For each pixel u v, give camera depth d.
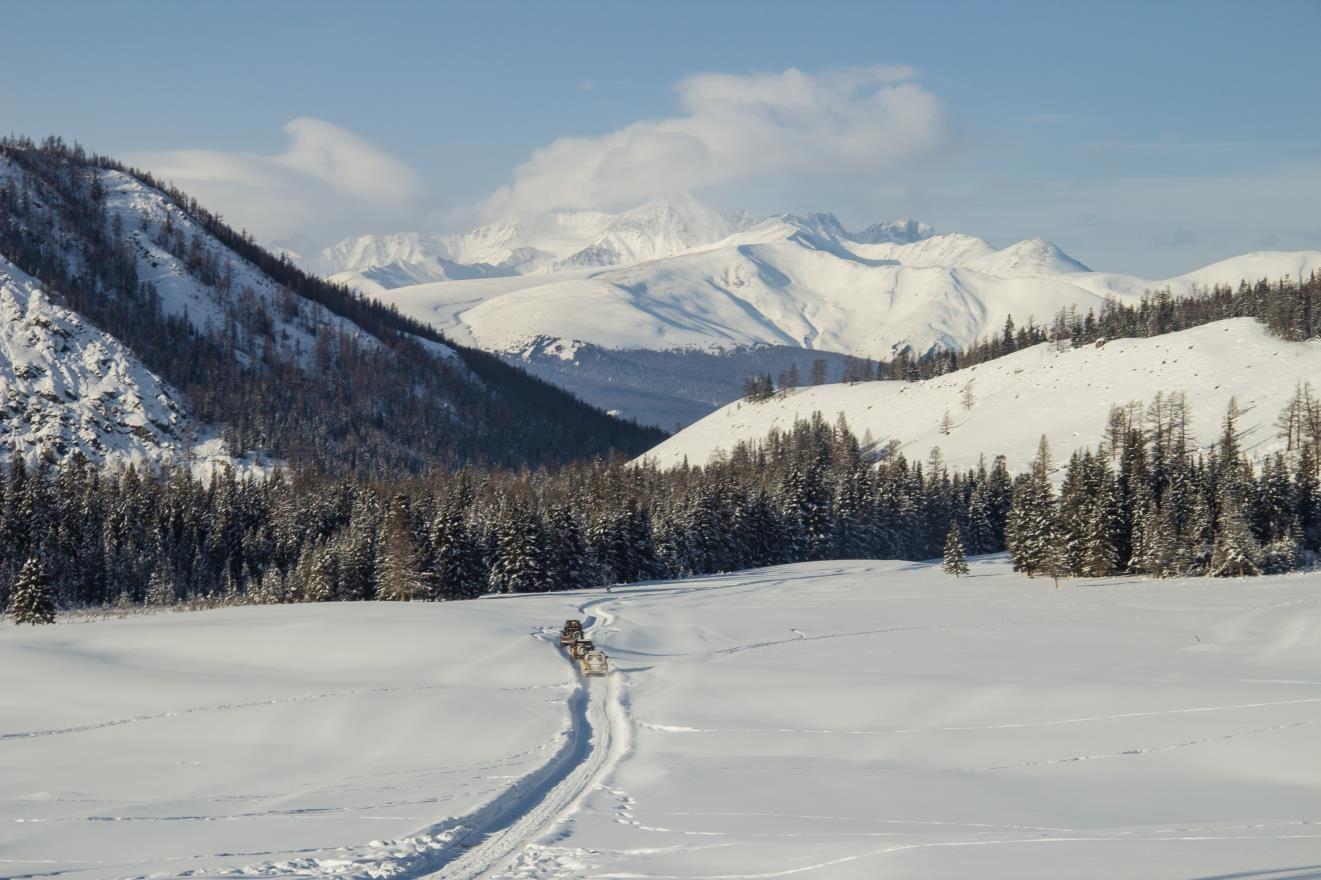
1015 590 97.50
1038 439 197.50
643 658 58.69
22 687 50.53
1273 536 106.06
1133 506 111.56
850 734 38.66
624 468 168.50
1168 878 19.31
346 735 39.81
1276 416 166.38
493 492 146.12
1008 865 20.41
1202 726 36.94
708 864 21.25
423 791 29.03
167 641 63.00
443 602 87.88
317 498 138.75
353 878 20.08
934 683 46.03
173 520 132.75
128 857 21.83
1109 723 38.19
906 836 23.69
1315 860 20.86
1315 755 32.91
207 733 40.59
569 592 103.81
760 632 68.50
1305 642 56.22
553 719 41.56
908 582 109.00
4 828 25.38
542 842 23.61
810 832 24.48
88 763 36.47
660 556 127.31
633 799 28.69
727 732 39.28
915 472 163.88
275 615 75.31
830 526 146.75
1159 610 75.62
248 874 20.06
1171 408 173.25
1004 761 34.03
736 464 193.62
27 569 92.12
